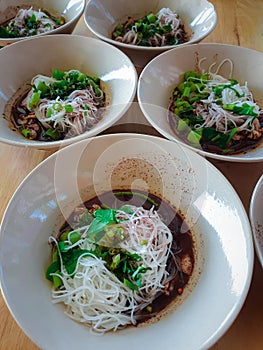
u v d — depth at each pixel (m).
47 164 0.24
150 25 0.44
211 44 0.36
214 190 0.24
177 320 0.20
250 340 0.20
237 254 0.21
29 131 0.33
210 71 0.37
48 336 0.18
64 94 0.36
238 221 0.22
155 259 0.23
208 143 0.32
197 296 0.21
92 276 0.22
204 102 0.35
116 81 0.35
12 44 0.35
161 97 0.34
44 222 0.24
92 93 0.36
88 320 0.21
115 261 0.23
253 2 0.48
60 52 0.38
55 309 0.21
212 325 0.18
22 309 0.19
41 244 0.23
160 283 0.23
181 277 0.23
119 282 0.22
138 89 0.31
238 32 0.43
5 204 0.27
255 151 0.32
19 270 0.21
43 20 0.45
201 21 0.43
